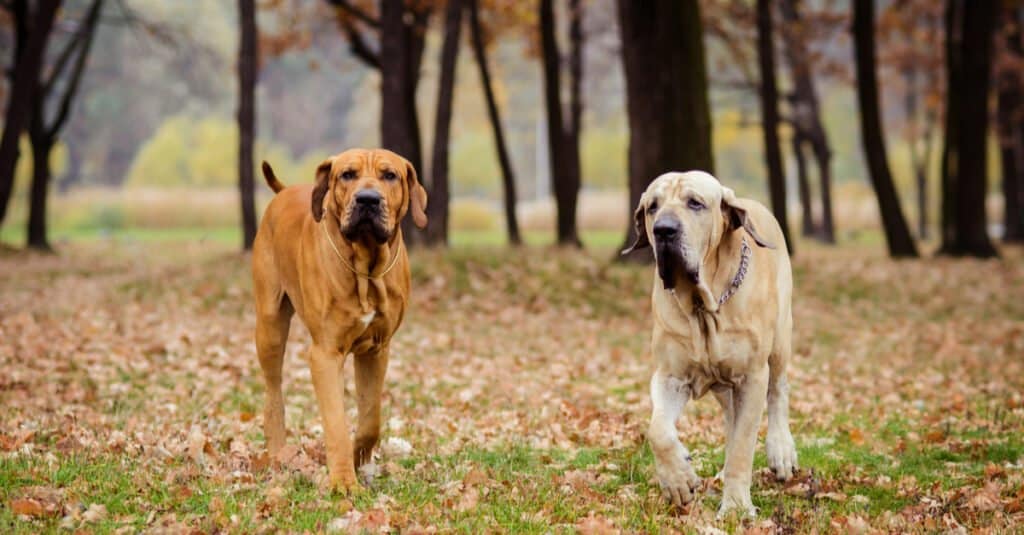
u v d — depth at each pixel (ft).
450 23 72.08
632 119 63.67
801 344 45.47
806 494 21.54
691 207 18.99
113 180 262.88
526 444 25.89
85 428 25.59
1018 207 116.57
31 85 69.77
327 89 265.54
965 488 21.75
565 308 51.62
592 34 109.09
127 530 17.79
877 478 23.21
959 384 35.60
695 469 23.95
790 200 241.76
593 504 20.40
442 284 53.01
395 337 43.24
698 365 19.85
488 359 39.52
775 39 116.06
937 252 84.94
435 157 72.90
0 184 68.90
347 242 20.49
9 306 48.34
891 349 44.55
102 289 56.39
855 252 101.60
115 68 226.17
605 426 28.09
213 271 58.34
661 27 62.18
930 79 134.10
